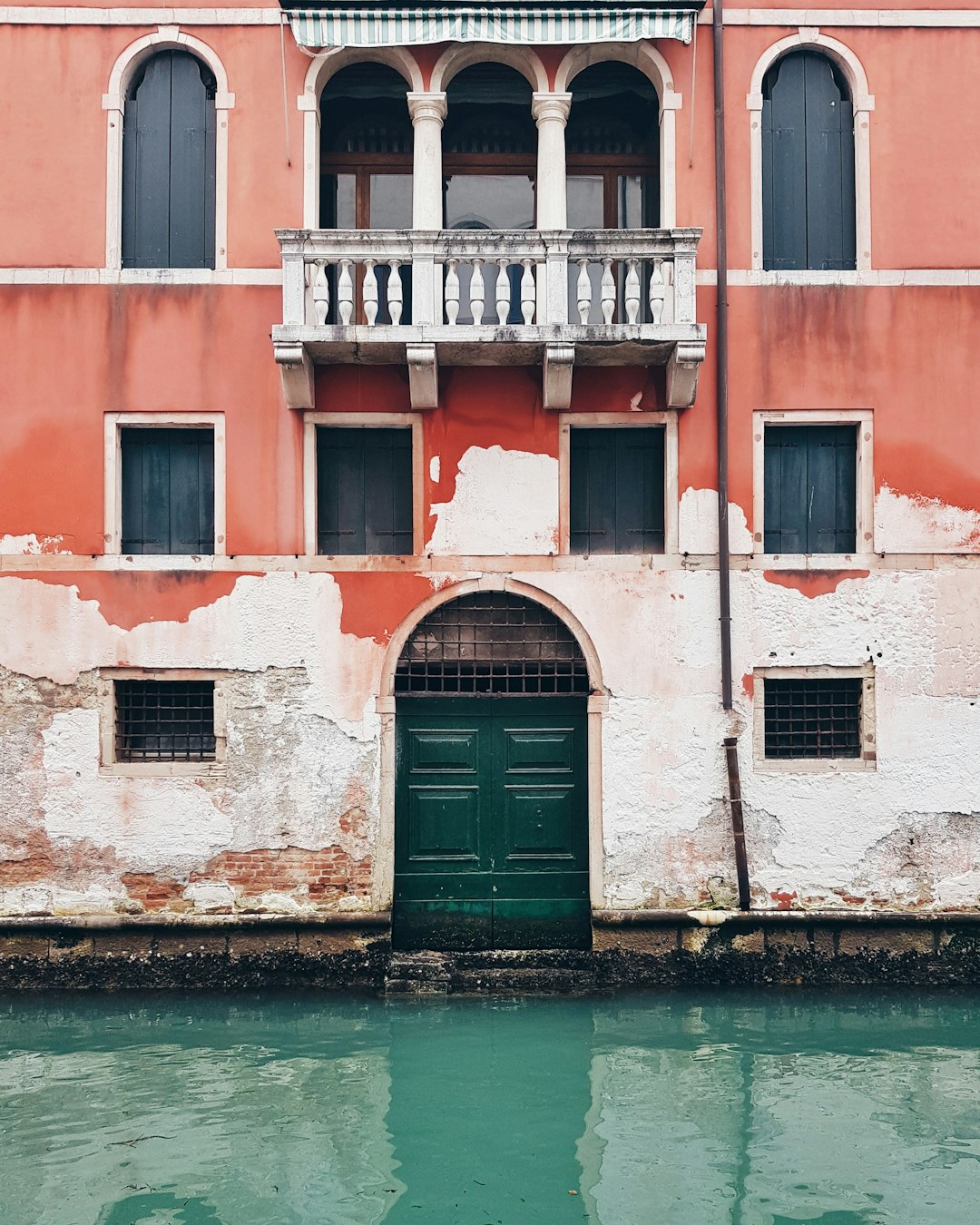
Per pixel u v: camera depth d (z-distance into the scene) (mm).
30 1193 5434
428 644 8688
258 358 8586
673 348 8203
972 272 8703
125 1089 6586
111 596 8492
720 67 8594
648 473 8844
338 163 9016
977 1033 7477
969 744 8570
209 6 8664
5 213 8594
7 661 8477
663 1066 6914
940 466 8656
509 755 8734
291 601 8516
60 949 8367
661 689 8547
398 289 8195
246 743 8469
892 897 8500
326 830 8461
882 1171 5684
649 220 9055
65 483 8547
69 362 8562
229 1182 5559
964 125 8773
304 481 8578
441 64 8547
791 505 8836
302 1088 6598
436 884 8688
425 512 8609
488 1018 7691
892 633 8602
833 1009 7895
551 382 8336
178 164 8812
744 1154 5859
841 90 8930
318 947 8383
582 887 8703
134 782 8430
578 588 8578
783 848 8492
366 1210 5332
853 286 8664
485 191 9062
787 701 8734
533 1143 5977
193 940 8375
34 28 8664
